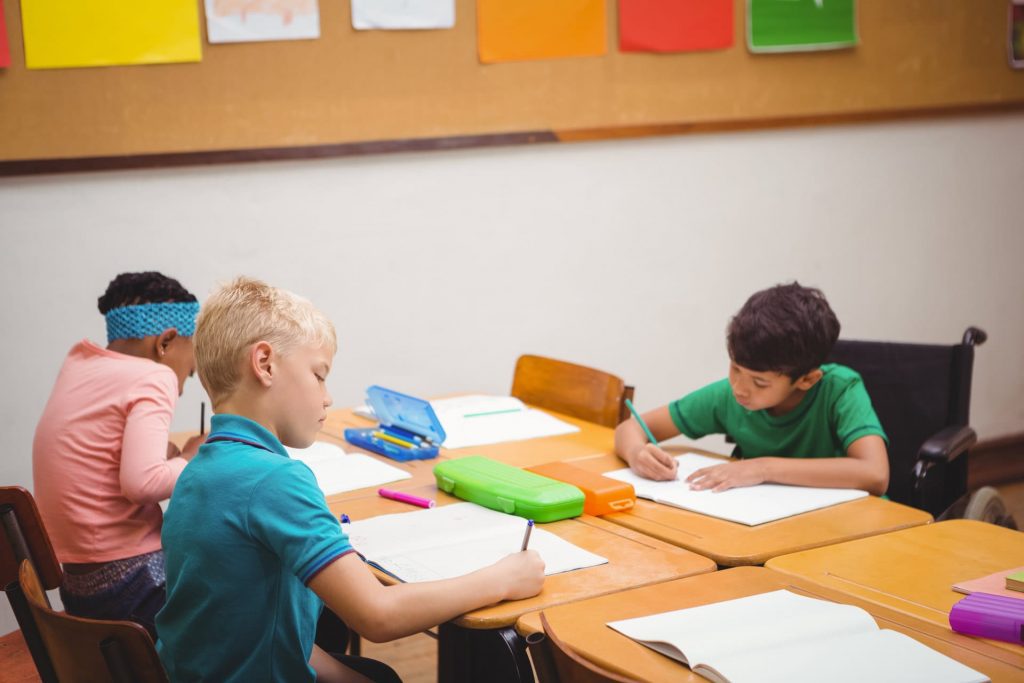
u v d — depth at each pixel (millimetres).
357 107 2889
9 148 2539
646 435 2047
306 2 2785
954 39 3732
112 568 1816
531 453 2049
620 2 3186
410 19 2912
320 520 1192
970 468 4012
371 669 1584
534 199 3207
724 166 3490
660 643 1130
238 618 1199
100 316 2701
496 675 1702
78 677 1154
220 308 1269
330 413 2410
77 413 1822
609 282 3377
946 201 3902
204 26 2693
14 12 2512
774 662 1062
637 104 3262
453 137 3020
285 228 2881
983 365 4074
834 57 3547
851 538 1536
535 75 3102
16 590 1314
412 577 1346
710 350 3594
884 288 3850
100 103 2615
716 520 1623
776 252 3635
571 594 1312
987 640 1152
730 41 3365
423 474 1900
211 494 1203
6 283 2586
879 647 1100
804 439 2020
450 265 3119
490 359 3232
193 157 2725
